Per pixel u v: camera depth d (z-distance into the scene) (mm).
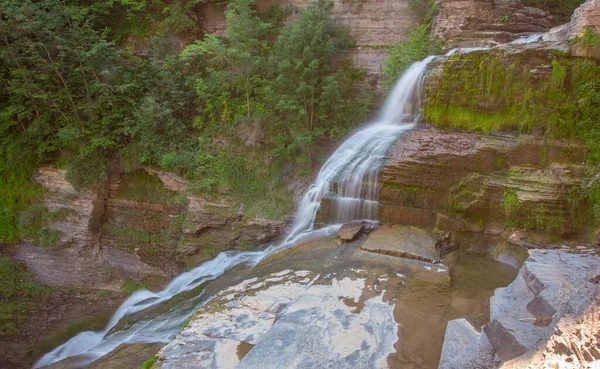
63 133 12586
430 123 11031
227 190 12836
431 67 11258
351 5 15039
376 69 14719
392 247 8523
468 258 8727
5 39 12227
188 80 14195
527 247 8227
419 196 9648
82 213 13414
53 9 13328
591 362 3301
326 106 13188
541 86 9281
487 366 4676
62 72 13039
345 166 11062
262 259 10242
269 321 6320
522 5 13516
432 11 13883
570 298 4844
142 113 13016
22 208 13594
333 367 5043
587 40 8922
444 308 6473
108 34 16078
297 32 13141
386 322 6043
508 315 5375
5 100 13352
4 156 13375
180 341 5883
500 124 9820
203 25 16516
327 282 7340
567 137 8969
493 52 9922
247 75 13586
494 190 8836
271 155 13195
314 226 10703
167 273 13664
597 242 7770
